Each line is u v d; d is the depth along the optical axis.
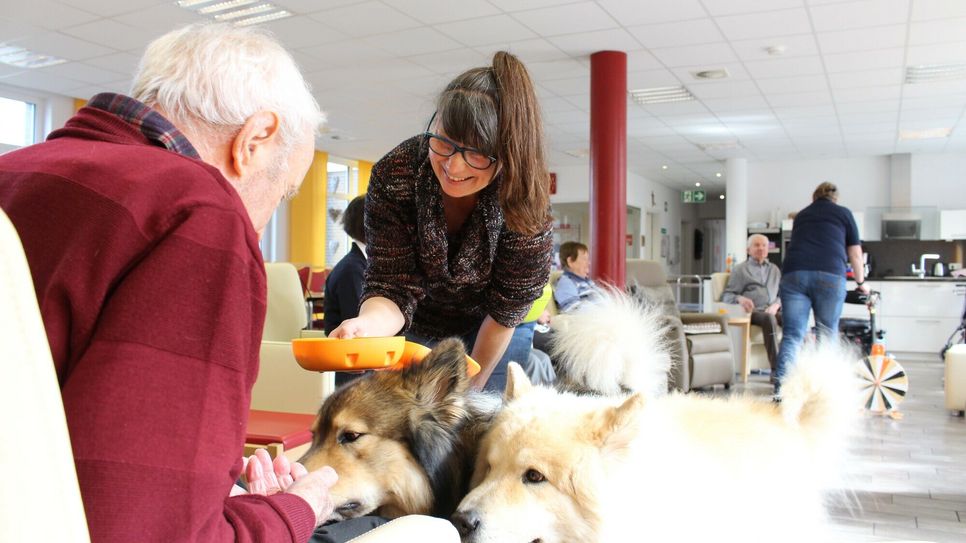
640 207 16.55
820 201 6.46
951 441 5.12
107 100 0.93
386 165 1.90
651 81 8.53
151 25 6.83
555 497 1.39
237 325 0.81
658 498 1.43
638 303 2.76
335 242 14.59
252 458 1.43
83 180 0.78
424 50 7.41
